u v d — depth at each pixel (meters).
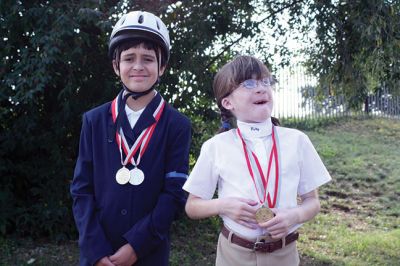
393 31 5.59
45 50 4.84
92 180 2.36
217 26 6.12
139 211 2.27
